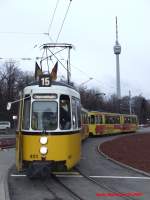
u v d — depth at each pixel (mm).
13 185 15305
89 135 51938
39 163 15828
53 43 31266
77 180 16750
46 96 16453
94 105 108375
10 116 85875
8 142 41719
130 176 18250
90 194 13719
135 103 167000
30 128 16203
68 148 16375
